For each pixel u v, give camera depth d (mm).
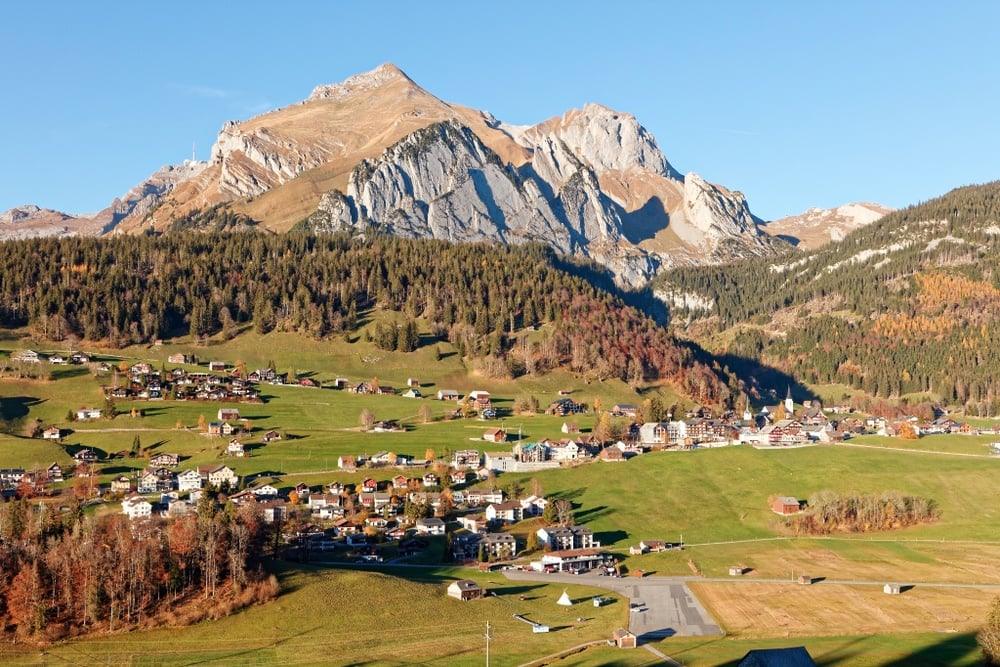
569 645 177000
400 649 172750
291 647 172000
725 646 176500
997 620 168500
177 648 170250
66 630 173625
